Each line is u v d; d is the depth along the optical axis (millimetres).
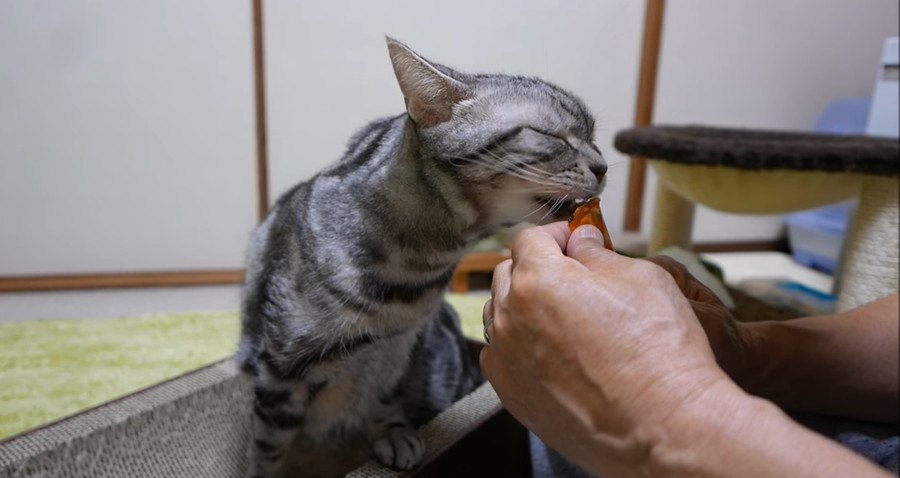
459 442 395
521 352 250
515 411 281
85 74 867
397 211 368
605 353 222
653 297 233
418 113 353
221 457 501
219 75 908
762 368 399
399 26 918
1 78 844
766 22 1118
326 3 894
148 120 907
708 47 1101
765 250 1306
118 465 440
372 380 462
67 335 791
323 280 380
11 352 735
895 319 428
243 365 454
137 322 842
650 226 1115
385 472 371
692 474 201
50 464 402
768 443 194
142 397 479
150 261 977
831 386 407
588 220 323
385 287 380
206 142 936
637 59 1047
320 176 427
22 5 822
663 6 1033
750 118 1181
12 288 921
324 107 942
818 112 1220
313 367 411
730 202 853
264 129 941
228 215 979
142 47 874
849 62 1201
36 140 880
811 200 825
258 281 437
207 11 876
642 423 213
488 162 354
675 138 799
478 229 394
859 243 799
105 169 916
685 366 214
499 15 938
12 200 898
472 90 360
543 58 983
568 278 235
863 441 366
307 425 481
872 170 728
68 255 944
